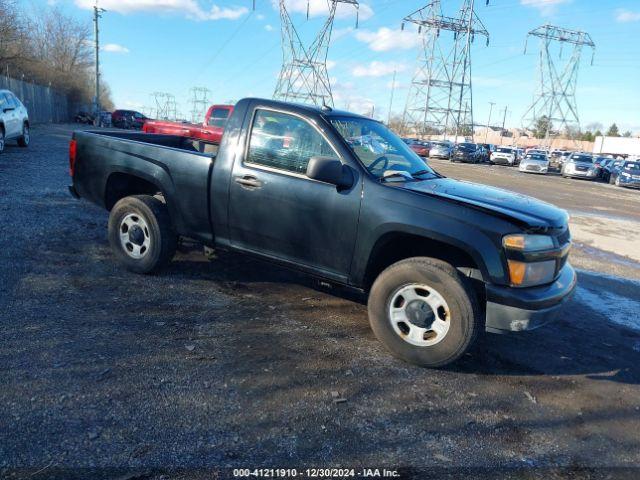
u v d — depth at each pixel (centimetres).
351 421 288
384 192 366
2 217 669
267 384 320
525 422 306
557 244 361
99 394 291
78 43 6169
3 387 288
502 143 9406
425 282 350
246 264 561
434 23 6038
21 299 412
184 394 299
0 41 3127
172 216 471
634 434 304
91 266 511
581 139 8750
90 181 524
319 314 444
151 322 393
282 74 4597
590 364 399
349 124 423
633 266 770
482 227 337
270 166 414
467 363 380
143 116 4953
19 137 1559
